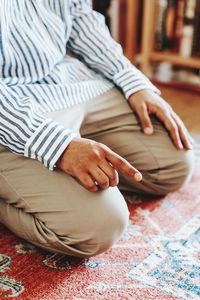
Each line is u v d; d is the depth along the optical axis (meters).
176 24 1.74
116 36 1.84
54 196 0.76
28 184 0.78
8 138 0.77
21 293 0.74
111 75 1.04
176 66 1.88
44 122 0.76
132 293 0.74
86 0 1.05
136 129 0.98
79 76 1.00
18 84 0.85
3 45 0.80
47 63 0.88
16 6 0.84
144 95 0.99
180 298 0.74
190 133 1.36
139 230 0.91
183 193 1.05
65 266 0.81
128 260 0.82
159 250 0.85
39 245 0.82
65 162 0.75
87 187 0.75
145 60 1.78
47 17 0.90
